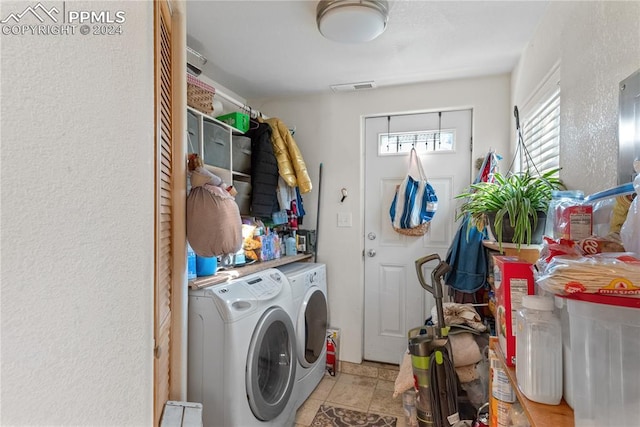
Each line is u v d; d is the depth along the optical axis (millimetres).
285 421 1736
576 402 594
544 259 733
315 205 2756
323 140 2729
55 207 389
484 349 1611
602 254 622
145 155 602
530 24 1647
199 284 1463
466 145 2449
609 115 935
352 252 2658
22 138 351
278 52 1966
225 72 2266
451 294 2189
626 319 514
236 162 2180
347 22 1504
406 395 1719
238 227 1351
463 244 1997
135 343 549
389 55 2002
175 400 1241
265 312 1605
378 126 2656
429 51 1947
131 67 555
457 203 2463
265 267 2002
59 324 391
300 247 2686
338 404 2082
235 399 1387
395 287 2625
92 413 441
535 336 719
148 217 609
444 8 1522
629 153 822
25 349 351
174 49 1247
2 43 335
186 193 1312
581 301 568
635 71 807
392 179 2629
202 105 1754
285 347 1778
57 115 394
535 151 1743
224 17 1601
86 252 436
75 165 420
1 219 330
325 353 2432
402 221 2432
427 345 1466
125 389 518
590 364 564
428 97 2459
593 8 1035
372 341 2680
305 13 1567
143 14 606
